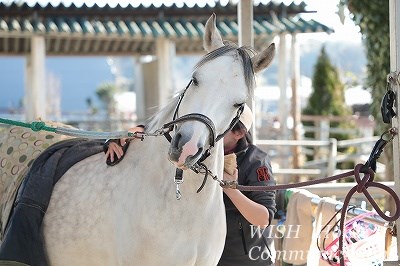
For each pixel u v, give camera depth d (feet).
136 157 13.09
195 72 11.75
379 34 28.50
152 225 12.42
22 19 42.98
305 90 90.33
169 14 45.73
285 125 46.60
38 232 13.28
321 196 18.34
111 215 12.92
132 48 52.75
